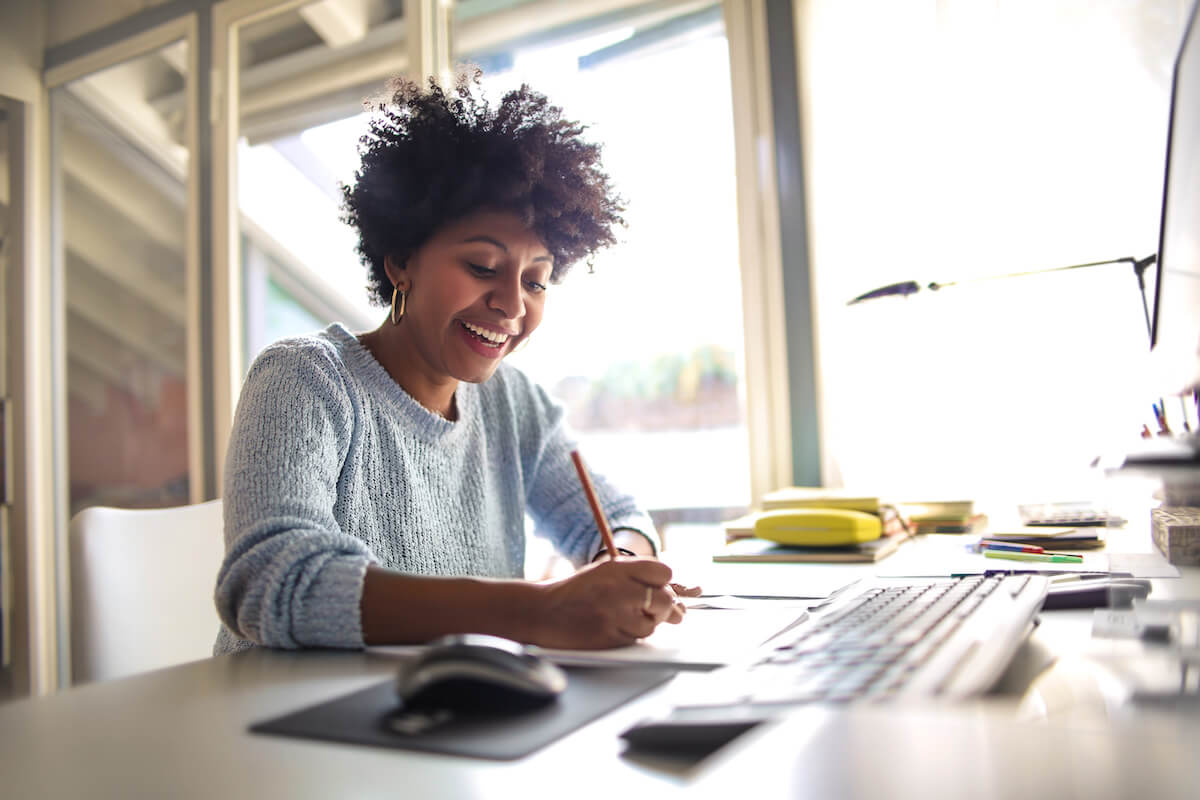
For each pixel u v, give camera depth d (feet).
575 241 3.79
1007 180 5.36
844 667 1.69
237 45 8.67
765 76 6.20
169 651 3.92
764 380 6.23
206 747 1.55
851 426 5.79
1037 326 5.28
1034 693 1.74
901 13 5.67
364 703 1.77
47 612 9.50
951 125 5.50
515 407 4.29
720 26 6.58
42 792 1.36
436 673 1.66
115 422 11.28
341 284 13.12
